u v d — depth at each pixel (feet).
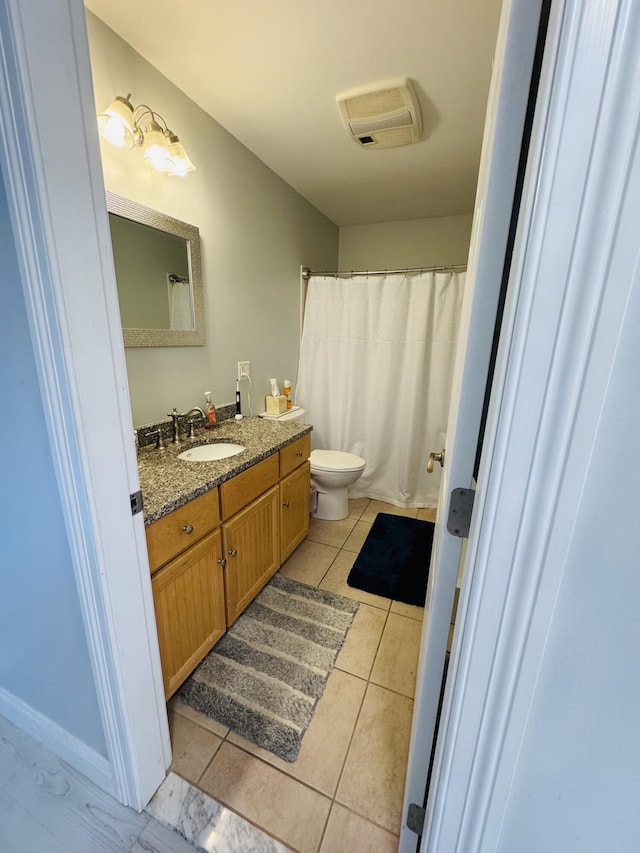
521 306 1.21
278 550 6.26
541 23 1.35
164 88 5.01
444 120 5.91
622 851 1.63
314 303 9.39
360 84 5.13
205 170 5.93
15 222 2.07
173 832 3.19
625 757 1.52
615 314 1.14
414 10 3.96
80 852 3.10
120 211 4.65
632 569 1.34
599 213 1.07
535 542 1.39
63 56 2.00
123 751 3.15
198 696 4.34
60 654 3.26
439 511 2.63
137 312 5.08
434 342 8.90
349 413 9.57
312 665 4.77
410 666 4.79
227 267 6.70
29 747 3.85
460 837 1.91
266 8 3.96
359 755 3.76
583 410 1.23
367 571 6.66
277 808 3.34
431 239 10.53
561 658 1.50
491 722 1.66
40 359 2.28
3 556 3.22
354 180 8.09
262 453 5.36
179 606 4.01
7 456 2.78
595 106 1.00
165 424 5.61
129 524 2.80
